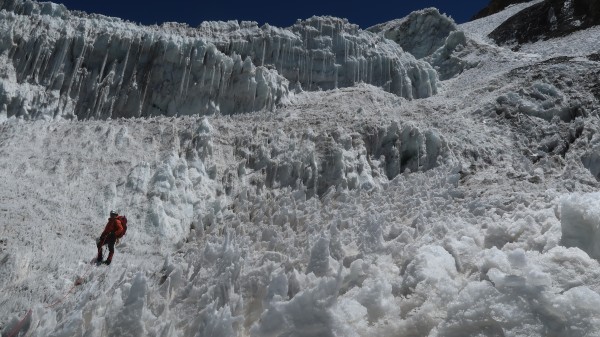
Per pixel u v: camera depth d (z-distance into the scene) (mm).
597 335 4375
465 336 4902
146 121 15648
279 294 5801
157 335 5621
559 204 7547
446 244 6875
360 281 6391
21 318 6512
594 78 19812
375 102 20484
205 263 7621
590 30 30375
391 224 8859
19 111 15656
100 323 5758
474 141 16297
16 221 9484
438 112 19484
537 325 4637
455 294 5484
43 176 11664
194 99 18188
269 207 11836
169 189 11797
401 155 15547
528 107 18188
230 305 6160
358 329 5250
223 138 15156
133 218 10812
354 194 12672
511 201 9500
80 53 17609
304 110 18688
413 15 35031
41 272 7906
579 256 5426
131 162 12820
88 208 10836
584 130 16547
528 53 28641
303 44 22734
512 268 5480
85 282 7801
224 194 13047
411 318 5340
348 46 23516
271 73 20156
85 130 14281
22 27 17234
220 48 20719
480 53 28969
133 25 19922
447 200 10500
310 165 13914
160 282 7582
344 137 15008
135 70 18031
